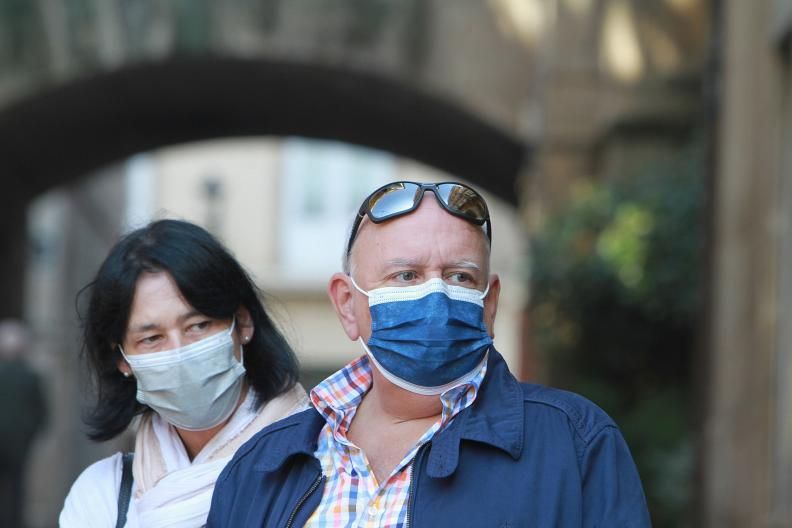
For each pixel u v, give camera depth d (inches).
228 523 253.3
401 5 1081.4
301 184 2965.1
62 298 2015.3
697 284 820.6
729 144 701.9
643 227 850.1
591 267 855.7
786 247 608.7
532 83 1069.8
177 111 1365.7
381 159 2950.3
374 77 1111.6
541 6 1067.9
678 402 874.1
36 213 1888.5
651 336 882.8
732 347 671.1
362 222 248.4
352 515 235.8
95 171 1555.1
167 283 279.7
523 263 898.1
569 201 949.8
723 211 716.0
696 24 1006.4
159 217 307.7
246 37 1079.0
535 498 224.4
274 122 1428.4
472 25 1078.4
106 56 1082.1
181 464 290.0
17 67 1081.4
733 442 657.0
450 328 234.1
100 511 286.5
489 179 1400.1
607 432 231.5
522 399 236.7
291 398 299.1
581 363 901.2
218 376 285.1
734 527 644.7
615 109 1008.2
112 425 300.2
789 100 611.5
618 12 1015.0
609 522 223.3
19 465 1052.5
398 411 243.9
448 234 238.2
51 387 1962.4
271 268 2940.5
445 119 1200.2
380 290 238.4
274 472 249.1
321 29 1079.6
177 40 1079.0
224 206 2957.7
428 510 226.8
